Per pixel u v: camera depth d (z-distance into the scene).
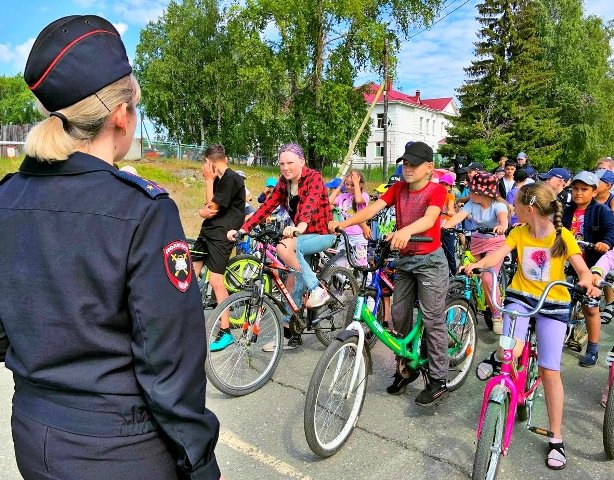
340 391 3.26
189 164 26.11
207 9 38.88
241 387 3.88
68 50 1.19
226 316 3.98
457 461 3.09
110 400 1.17
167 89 39.44
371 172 37.69
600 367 4.60
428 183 3.55
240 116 36.94
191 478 1.21
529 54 32.50
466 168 8.58
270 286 4.45
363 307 3.29
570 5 36.22
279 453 3.16
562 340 3.07
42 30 1.22
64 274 1.14
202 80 39.25
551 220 3.12
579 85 36.06
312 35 29.09
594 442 3.36
